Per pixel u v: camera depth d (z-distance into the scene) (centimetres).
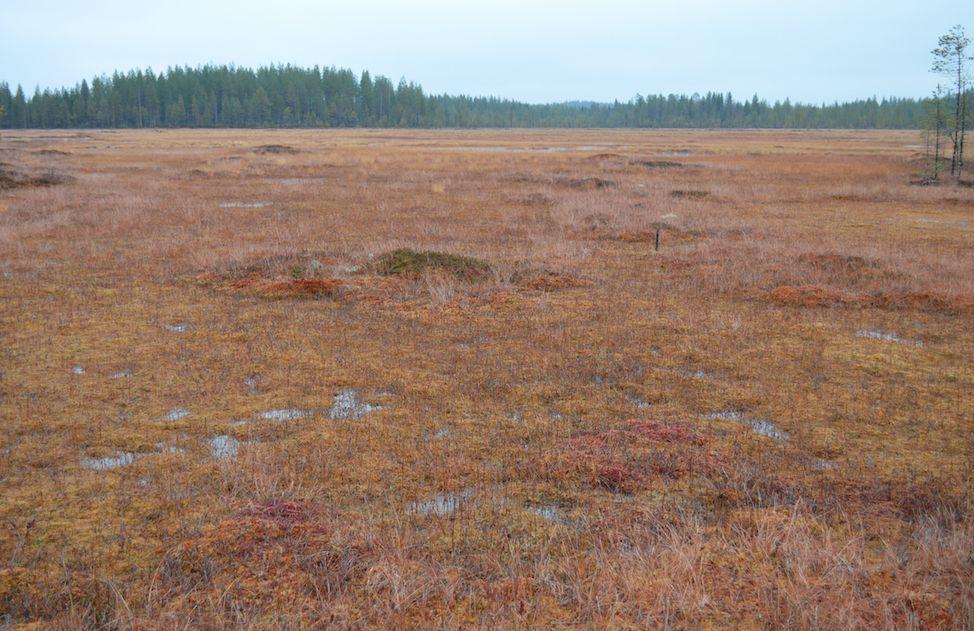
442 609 422
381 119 14800
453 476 604
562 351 945
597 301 1194
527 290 1267
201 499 559
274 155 4750
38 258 1484
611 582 439
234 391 798
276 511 529
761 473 614
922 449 673
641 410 760
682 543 482
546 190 2811
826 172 3750
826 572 454
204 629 404
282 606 423
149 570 464
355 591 440
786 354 939
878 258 1485
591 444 664
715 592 437
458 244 1712
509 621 411
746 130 15138
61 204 2241
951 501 571
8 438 667
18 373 838
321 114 14075
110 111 12675
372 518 532
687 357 925
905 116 16125
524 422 724
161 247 1620
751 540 495
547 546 497
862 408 770
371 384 822
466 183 3116
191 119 13212
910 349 966
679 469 617
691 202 2525
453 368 877
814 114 17112
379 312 1119
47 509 543
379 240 1725
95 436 677
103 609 426
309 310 1133
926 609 413
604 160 4378
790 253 1566
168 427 700
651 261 1514
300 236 1802
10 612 423
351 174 3516
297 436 682
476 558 482
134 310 1117
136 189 2822
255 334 1002
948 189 2939
